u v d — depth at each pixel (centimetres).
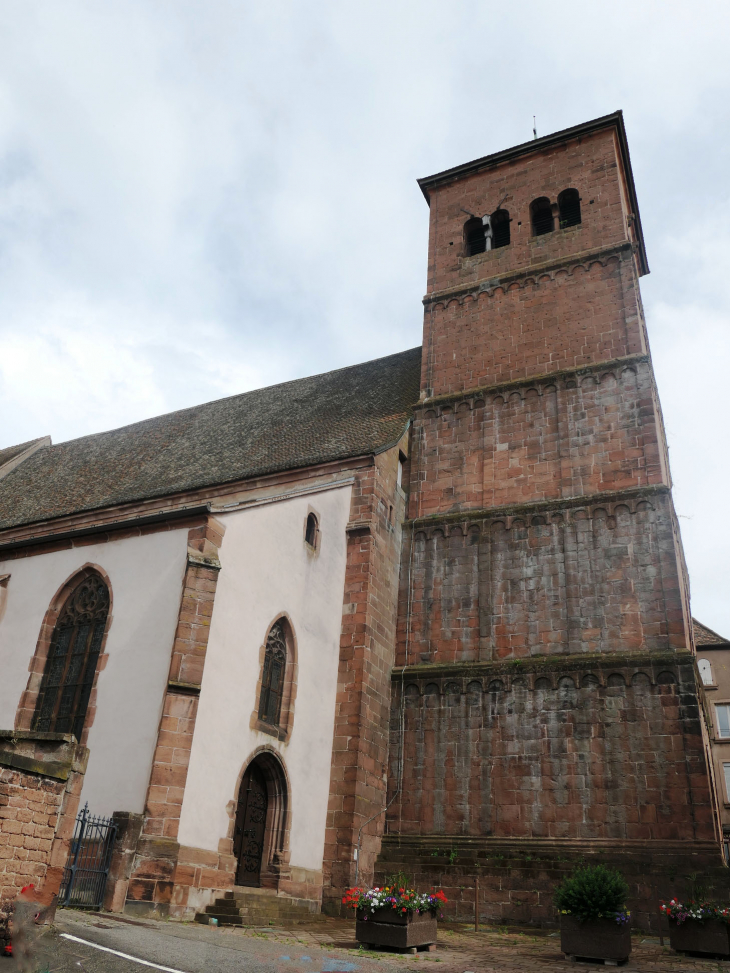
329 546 2548
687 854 2042
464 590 2697
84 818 1622
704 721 2338
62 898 1534
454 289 3359
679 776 2139
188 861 1720
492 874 2220
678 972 1409
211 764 1855
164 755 1753
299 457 2938
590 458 2717
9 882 1130
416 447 3056
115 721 1869
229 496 2686
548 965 1459
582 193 3306
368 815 2347
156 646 1916
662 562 2428
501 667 2495
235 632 2025
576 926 1547
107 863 1622
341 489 2683
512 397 2964
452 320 3300
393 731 2556
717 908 1638
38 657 2161
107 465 3691
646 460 2617
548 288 3141
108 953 1136
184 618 1895
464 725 2470
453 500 2888
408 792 2450
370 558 2605
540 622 2528
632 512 2542
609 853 2125
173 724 1789
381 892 1595
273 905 1914
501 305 3216
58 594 2214
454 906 2225
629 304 2936
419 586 2772
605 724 2286
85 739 1892
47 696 2106
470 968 1375
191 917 1688
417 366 3597
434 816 2386
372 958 1400
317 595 2430
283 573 2281
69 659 2122
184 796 1753
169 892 1647
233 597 2044
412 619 2728
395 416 3159
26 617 2250
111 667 1961
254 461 3053
